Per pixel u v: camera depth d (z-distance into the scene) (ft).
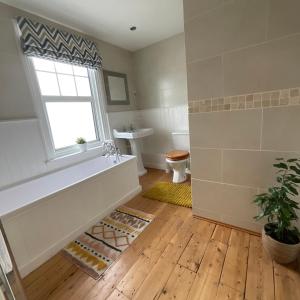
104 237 5.73
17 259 4.46
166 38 9.95
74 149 8.71
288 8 3.69
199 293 3.79
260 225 5.13
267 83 4.22
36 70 7.26
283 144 4.34
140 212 6.93
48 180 7.34
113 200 7.20
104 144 9.51
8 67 6.33
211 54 4.72
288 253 4.00
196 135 5.50
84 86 9.18
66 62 7.90
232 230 5.51
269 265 4.25
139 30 8.87
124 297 3.84
